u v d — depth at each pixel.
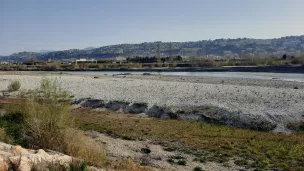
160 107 31.95
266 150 18.64
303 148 19.20
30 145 13.57
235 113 27.92
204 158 16.98
